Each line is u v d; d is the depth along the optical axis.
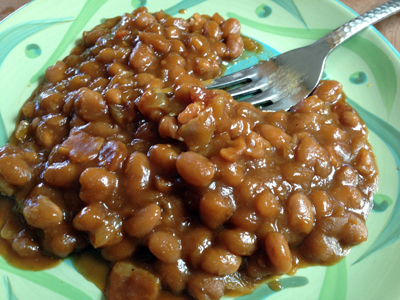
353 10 0.17
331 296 0.10
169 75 0.14
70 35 0.16
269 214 0.10
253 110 0.12
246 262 0.11
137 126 0.12
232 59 0.16
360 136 0.13
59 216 0.11
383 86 0.14
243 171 0.11
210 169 0.10
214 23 0.16
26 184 0.12
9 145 0.12
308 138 0.12
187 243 0.10
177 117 0.11
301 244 0.11
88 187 0.10
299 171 0.11
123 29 0.15
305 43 0.17
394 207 0.12
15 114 0.14
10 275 0.11
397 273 0.10
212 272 0.10
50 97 0.13
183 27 0.16
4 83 0.15
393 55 0.15
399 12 0.18
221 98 0.11
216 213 0.10
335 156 0.12
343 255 0.11
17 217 0.12
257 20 0.17
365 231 0.11
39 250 0.11
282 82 0.15
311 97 0.13
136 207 0.11
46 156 0.12
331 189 0.11
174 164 0.11
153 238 0.10
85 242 0.11
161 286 0.10
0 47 0.15
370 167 0.12
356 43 0.16
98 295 0.11
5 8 0.18
